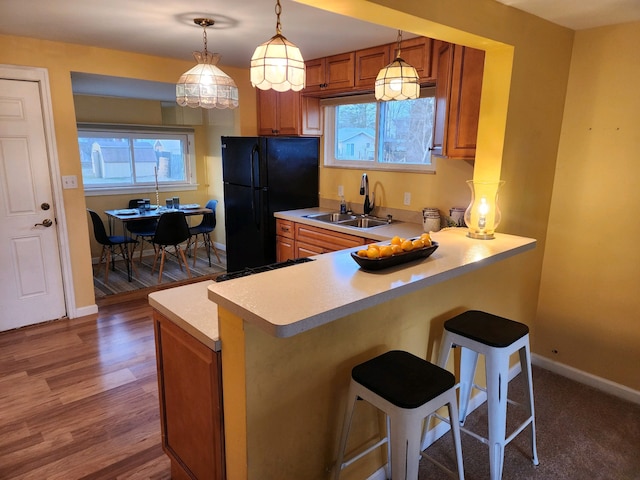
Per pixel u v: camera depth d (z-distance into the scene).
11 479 1.91
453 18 1.84
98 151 5.46
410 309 1.90
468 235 2.34
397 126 3.60
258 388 1.38
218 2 2.26
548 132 2.56
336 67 3.54
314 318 1.23
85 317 3.69
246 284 1.50
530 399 1.99
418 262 1.82
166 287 4.50
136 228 5.29
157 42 3.19
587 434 2.28
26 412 2.38
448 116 2.59
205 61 2.60
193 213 5.13
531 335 2.95
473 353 2.17
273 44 1.77
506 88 2.21
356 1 1.53
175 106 6.26
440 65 2.68
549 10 2.15
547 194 2.72
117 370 2.83
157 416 2.36
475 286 2.29
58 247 3.54
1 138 3.18
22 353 3.04
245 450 1.40
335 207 4.18
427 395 1.41
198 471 1.69
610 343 2.65
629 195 2.45
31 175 3.34
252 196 3.99
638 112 2.36
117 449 2.11
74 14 2.49
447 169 3.23
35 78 3.21
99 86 4.38
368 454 1.84
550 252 2.82
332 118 4.14
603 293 2.63
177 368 1.70
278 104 4.20
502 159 2.29
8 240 3.32
